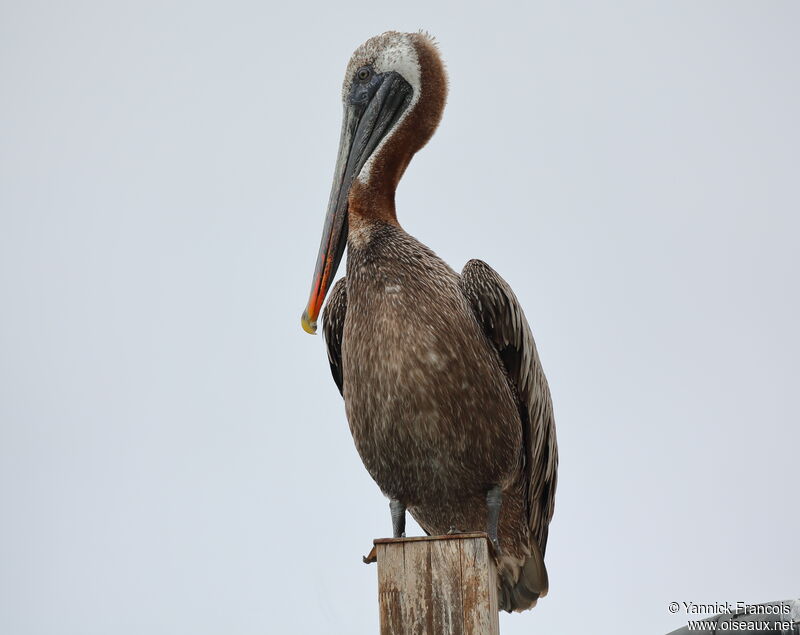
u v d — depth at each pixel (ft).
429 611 26.32
